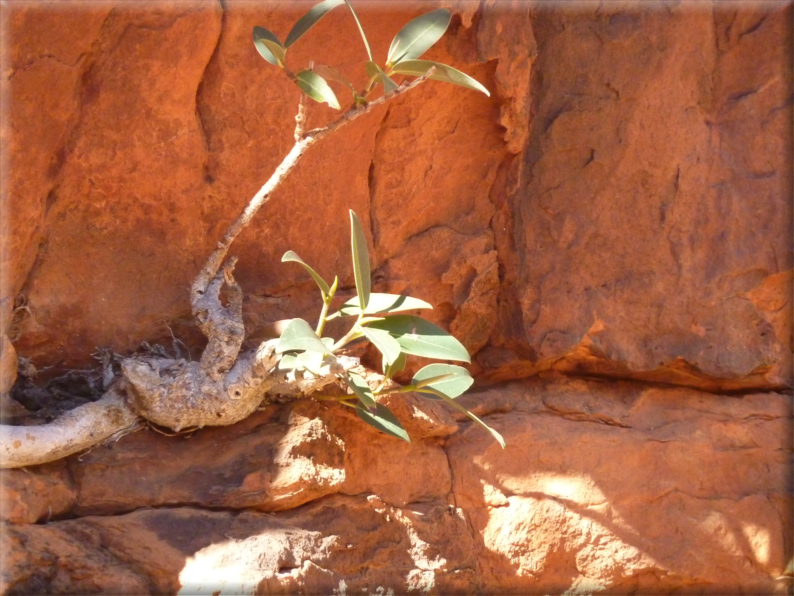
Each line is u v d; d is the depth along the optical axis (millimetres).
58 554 1893
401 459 2578
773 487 2980
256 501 2176
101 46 2121
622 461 2861
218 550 2033
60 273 2240
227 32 2285
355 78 2521
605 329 2943
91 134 2170
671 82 2893
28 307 2203
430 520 2553
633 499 2826
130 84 2182
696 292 2982
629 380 3084
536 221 2885
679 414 3027
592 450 2852
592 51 2824
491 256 2896
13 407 2145
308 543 2180
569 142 2852
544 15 2791
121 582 1911
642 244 2941
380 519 2438
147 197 2295
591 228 2902
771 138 3020
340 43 2457
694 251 2979
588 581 2752
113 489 2117
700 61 2939
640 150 2893
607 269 2936
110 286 2311
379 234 2736
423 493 2617
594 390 3033
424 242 2814
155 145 2260
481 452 2748
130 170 2246
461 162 2816
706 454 2949
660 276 2957
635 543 2779
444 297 2881
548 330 2904
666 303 2965
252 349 2311
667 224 2945
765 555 2891
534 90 2828
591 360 3004
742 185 3010
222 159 2377
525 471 2781
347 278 2689
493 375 3045
